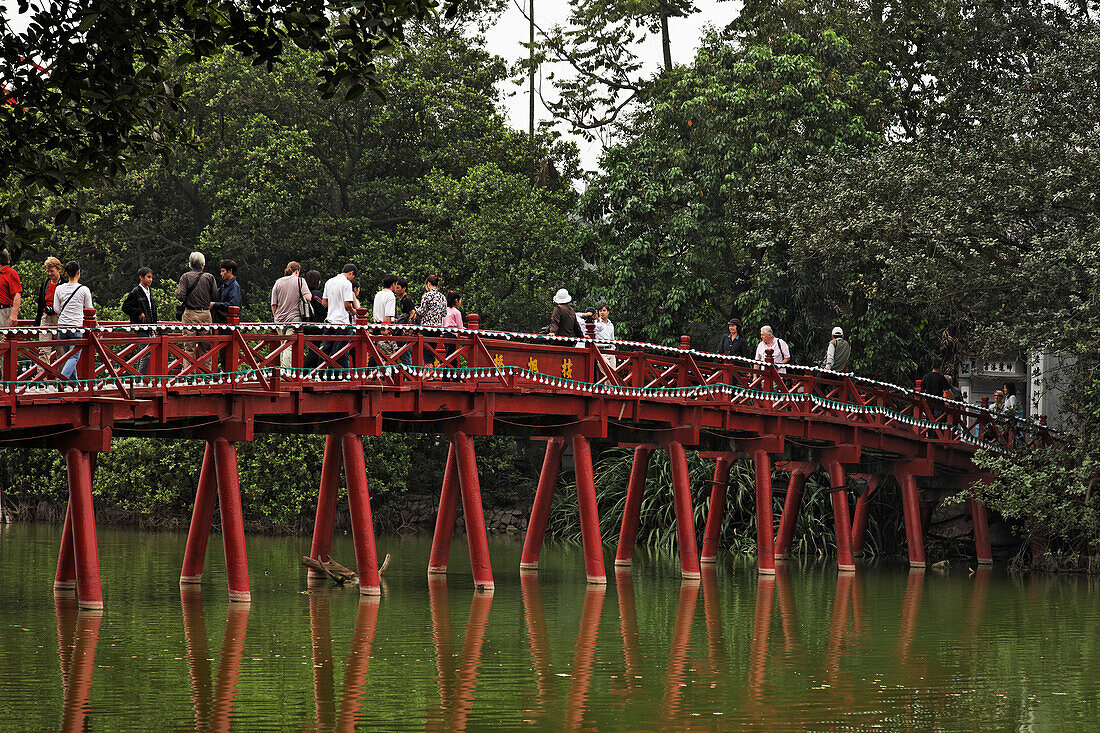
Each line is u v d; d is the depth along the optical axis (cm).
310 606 2078
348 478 2203
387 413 2303
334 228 4125
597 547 2478
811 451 3053
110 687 1406
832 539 3416
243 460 3706
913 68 4019
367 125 4222
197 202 4225
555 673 1539
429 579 2555
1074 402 2964
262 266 4212
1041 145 3034
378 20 1316
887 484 3553
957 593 2498
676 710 1345
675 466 2597
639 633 1869
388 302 2231
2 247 1370
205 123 4084
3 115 1338
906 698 1435
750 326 3672
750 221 3625
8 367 1709
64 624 1833
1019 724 1314
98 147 1358
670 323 3775
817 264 3609
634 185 3897
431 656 1636
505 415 2556
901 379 3684
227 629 1816
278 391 2002
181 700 1345
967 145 3262
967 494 3066
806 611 2159
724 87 3741
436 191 4078
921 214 3111
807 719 1317
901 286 3186
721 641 1809
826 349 3666
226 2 1339
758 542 2798
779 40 3853
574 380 2388
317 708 1321
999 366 4147
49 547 3039
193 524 2303
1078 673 1605
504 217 4009
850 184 3322
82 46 1301
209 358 2016
